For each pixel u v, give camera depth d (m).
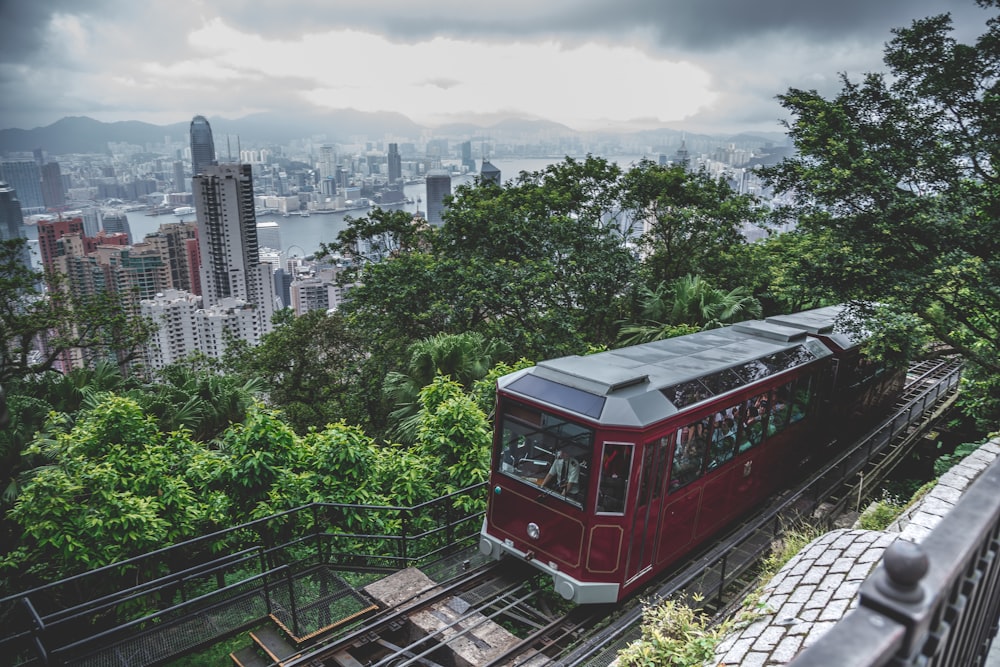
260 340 29.20
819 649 1.43
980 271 9.66
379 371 24.02
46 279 24.53
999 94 10.62
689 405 9.28
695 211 24.77
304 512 10.05
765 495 11.92
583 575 8.62
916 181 11.20
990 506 1.96
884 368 15.81
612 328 25.31
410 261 23.17
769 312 24.08
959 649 2.11
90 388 16.58
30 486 8.38
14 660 8.16
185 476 9.99
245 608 8.45
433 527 11.12
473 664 7.86
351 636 7.91
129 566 8.54
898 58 11.50
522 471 9.30
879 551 5.76
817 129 11.66
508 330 21.44
